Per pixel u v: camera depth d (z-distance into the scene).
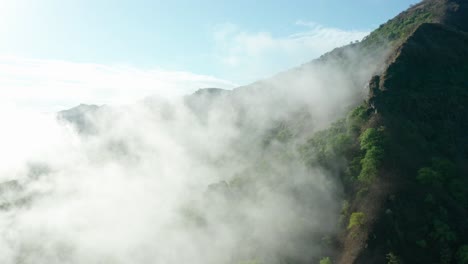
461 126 88.69
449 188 73.19
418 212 68.38
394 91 92.06
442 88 94.62
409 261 63.34
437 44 106.81
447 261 62.47
